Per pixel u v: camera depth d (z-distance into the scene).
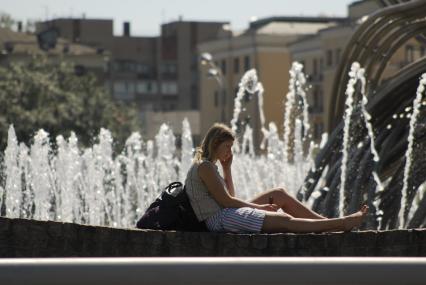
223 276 5.44
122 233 10.55
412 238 10.52
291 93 27.33
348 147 20.62
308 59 110.62
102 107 106.56
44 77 102.06
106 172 30.48
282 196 12.02
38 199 26.80
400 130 20.34
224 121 128.75
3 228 10.48
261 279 5.44
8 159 26.48
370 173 20.14
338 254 10.43
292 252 10.44
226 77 128.12
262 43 120.50
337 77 21.33
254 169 31.16
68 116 101.25
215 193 11.22
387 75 83.62
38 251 10.50
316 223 11.08
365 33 20.59
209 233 10.52
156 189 31.92
